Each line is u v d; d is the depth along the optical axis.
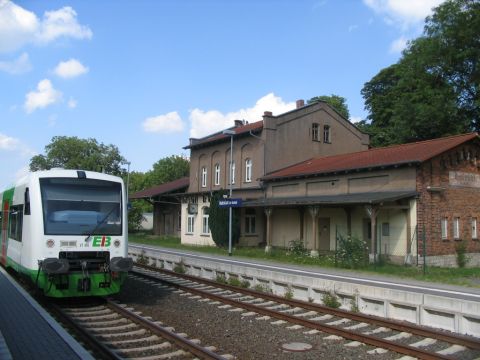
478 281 16.98
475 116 37.22
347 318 11.05
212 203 32.41
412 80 38.53
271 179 31.89
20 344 7.65
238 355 8.19
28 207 11.92
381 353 8.34
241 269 17.16
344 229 27.20
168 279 17.95
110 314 11.05
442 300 10.94
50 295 11.22
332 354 8.30
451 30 35.00
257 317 11.07
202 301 12.98
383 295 12.33
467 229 24.78
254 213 34.31
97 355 8.07
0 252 16.92
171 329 9.78
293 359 8.02
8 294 11.98
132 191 72.56
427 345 8.83
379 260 21.55
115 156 65.25
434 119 35.78
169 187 47.41
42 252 11.30
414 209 22.67
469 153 25.34
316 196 28.47
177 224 45.59
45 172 12.15
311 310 11.98
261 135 33.81
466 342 8.68
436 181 23.47
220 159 38.34
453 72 37.06
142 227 62.78
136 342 8.73
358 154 30.25
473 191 25.28
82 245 11.66
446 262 23.41
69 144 63.84
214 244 34.44
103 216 12.09
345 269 20.27
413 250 22.53
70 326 9.84
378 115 45.34
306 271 19.30
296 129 34.72
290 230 31.25
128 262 11.94
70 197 11.94
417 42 38.47
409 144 27.95
